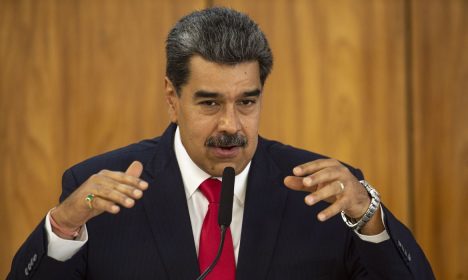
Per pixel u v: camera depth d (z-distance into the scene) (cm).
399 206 1186
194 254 584
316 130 1172
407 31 1178
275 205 610
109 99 1159
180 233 591
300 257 595
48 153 1159
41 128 1158
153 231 594
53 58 1155
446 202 1188
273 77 1167
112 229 596
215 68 541
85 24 1155
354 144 1177
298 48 1170
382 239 548
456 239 1188
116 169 634
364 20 1173
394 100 1178
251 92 549
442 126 1186
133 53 1157
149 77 1159
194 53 546
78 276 583
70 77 1155
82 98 1157
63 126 1159
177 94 576
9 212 1159
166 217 598
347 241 599
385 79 1177
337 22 1170
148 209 602
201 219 609
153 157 633
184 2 1160
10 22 1148
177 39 559
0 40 1148
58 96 1156
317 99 1172
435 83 1182
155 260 586
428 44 1180
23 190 1159
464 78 1181
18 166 1157
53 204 1162
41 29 1152
